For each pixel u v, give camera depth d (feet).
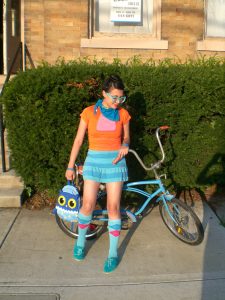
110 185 13.28
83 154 17.48
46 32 25.13
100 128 13.19
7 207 17.93
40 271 13.23
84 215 13.53
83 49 25.36
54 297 11.96
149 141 17.92
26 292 12.18
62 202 14.25
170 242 15.10
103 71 17.42
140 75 17.40
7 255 14.15
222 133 18.56
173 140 18.22
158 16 25.70
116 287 12.45
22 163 17.75
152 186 18.07
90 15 25.57
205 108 18.07
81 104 17.34
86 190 13.38
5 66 29.12
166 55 25.76
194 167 18.69
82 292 12.21
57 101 17.03
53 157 17.65
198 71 17.99
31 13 26.07
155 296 12.03
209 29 26.53
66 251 14.47
